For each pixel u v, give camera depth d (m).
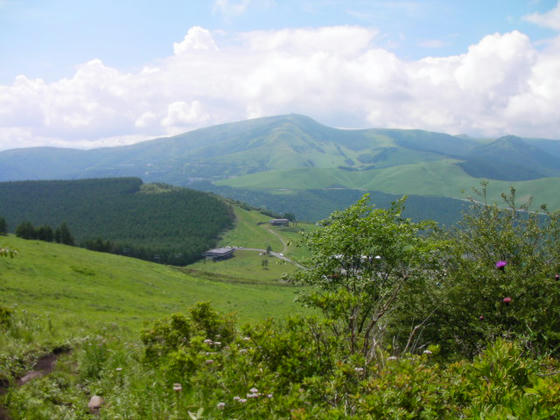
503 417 3.70
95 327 16.75
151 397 6.40
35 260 65.94
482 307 12.59
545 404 3.84
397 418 4.28
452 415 4.56
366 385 5.02
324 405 5.29
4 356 8.38
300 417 4.37
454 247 13.66
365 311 10.15
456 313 13.16
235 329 10.61
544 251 12.87
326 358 6.55
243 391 5.75
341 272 13.52
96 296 50.53
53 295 43.38
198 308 10.60
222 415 5.31
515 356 5.02
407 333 14.07
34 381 7.51
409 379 4.93
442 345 13.48
